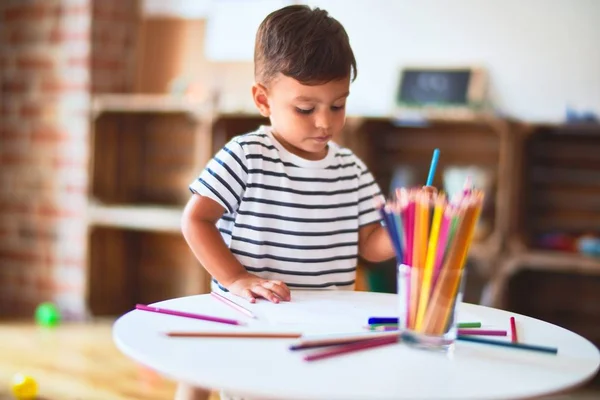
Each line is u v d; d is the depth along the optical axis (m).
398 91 2.57
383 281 2.48
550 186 2.48
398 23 2.61
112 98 2.80
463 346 0.85
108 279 2.99
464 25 2.53
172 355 0.77
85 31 2.89
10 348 2.48
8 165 3.11
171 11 2.98
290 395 0.68
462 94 2.49
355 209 1.28
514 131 2.26
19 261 3.09
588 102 2.40
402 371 0.75
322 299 1.07
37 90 3.02
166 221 2.71
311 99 1.12
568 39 2.41
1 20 3.10
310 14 1.17
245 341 0.84
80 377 2.20
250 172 1.18
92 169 2.89
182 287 3.00
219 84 2.88
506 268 2.25
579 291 2.48
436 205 0.83
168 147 3.01
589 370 0.78
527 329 0.94
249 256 1.19
